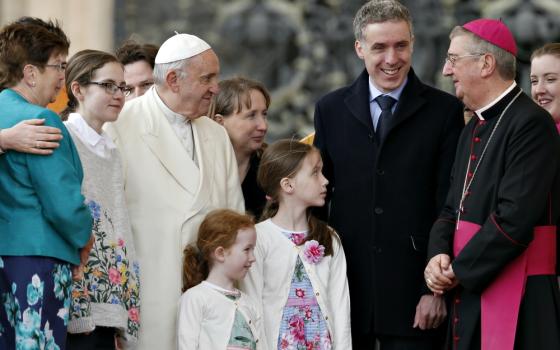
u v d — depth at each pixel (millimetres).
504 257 14305
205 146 16078
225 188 16156
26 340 13094
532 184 14344
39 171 13227
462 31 15250
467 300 14945
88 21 34531
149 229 15422
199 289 15062
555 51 17203
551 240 14773
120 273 14422
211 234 15086
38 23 14180
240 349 14883
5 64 13734
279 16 34344
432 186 16219
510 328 14430
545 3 32312
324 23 34094
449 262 14906
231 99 17062
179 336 14859
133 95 18484
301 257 15648
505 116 14938
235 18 34500
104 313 14109
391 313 15977
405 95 16188
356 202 16203
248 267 15164
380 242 16062
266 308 15523
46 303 13180
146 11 34750
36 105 13617
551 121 14812
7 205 13414
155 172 15602
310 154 15852
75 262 13508
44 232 13289
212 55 15898
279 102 34094
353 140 16281
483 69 15039
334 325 15531
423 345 16016
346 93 16578
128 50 18609
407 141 16125
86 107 14562
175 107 15828
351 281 16203
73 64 14641
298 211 15852
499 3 32594
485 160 14945
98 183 14477
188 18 34594
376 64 15820
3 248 13297
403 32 15703
